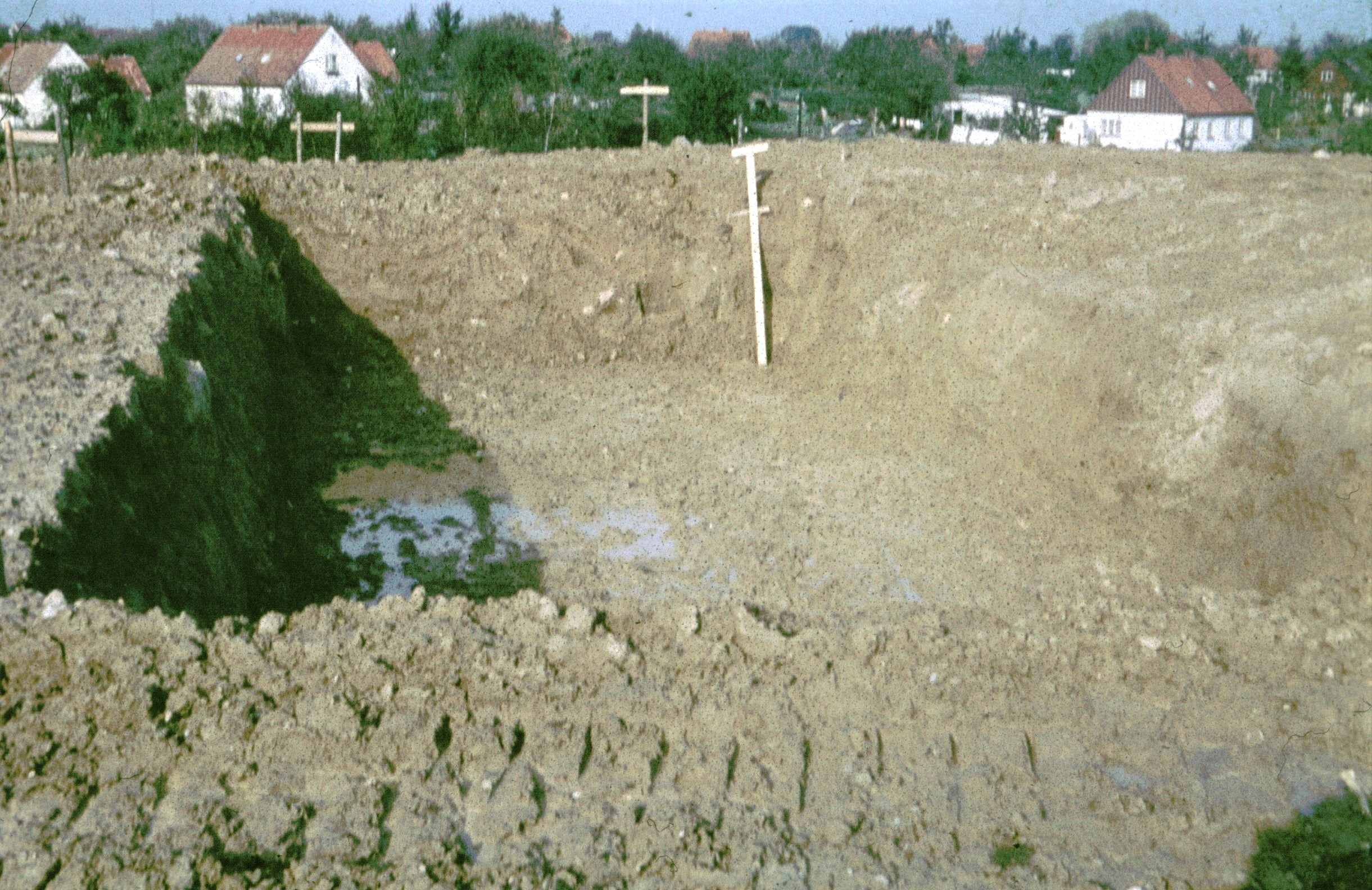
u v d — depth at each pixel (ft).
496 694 18.62
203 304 31.89
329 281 43.45
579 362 44.96
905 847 16.81
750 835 16.84
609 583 28.68
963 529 30.58
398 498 33.99
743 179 47.37
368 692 18.43
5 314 27.35
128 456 22.89
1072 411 31.68
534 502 33.71
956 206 41.78
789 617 21.35
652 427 39.22
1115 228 38.60
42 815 16.15
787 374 43.80
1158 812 17.51
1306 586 23.20
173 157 46.60
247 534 27.27
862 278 42.45
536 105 77.46
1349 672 20.01
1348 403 24.94
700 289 45.73
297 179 44.98
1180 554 27.35
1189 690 19.57
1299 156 44.83
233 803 16.65
